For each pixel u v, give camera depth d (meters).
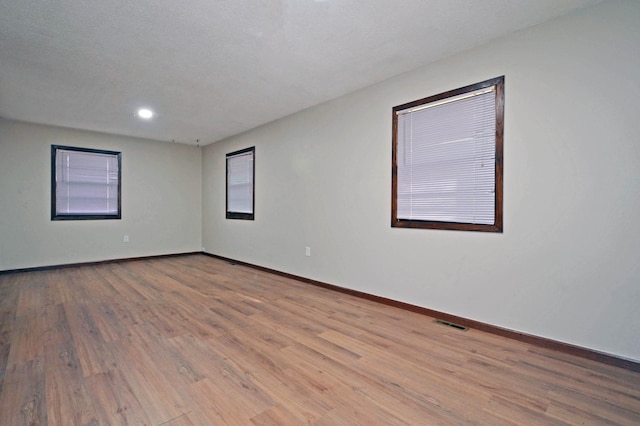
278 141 4.83
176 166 6.61
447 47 2.68
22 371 1.97
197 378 1.91
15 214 4.88
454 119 2.82
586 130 2.17
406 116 3.19
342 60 2.91
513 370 2.01
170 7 2.13
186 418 1.55
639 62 1.99
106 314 3.03
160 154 6.39
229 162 6.04
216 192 6.46
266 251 5.11
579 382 1.88
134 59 2.87
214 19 2.27
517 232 2.46
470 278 2.72
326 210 4.06
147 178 6.21
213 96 3.83
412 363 2.10
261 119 4.85
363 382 1.87
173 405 1.65
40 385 1.82
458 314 2.80
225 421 1.53
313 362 2.11
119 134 5.80
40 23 2.30
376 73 3.20
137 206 6.10
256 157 5.30
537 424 1.52
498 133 2.55
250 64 2.98
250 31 2.42
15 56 2.81
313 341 2.44
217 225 6.44
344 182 3.82
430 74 2.97
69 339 2.45
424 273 3.04
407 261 3.18
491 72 2.58
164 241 6.46
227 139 6.08
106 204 5.74
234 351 2.27
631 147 2.02
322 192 4.11
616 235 2.07
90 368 2.02
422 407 1.64
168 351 2.26
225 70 3.11
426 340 2.46
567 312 2.25
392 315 3.04
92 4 2.09
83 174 5.48
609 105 2.08
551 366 2.06
